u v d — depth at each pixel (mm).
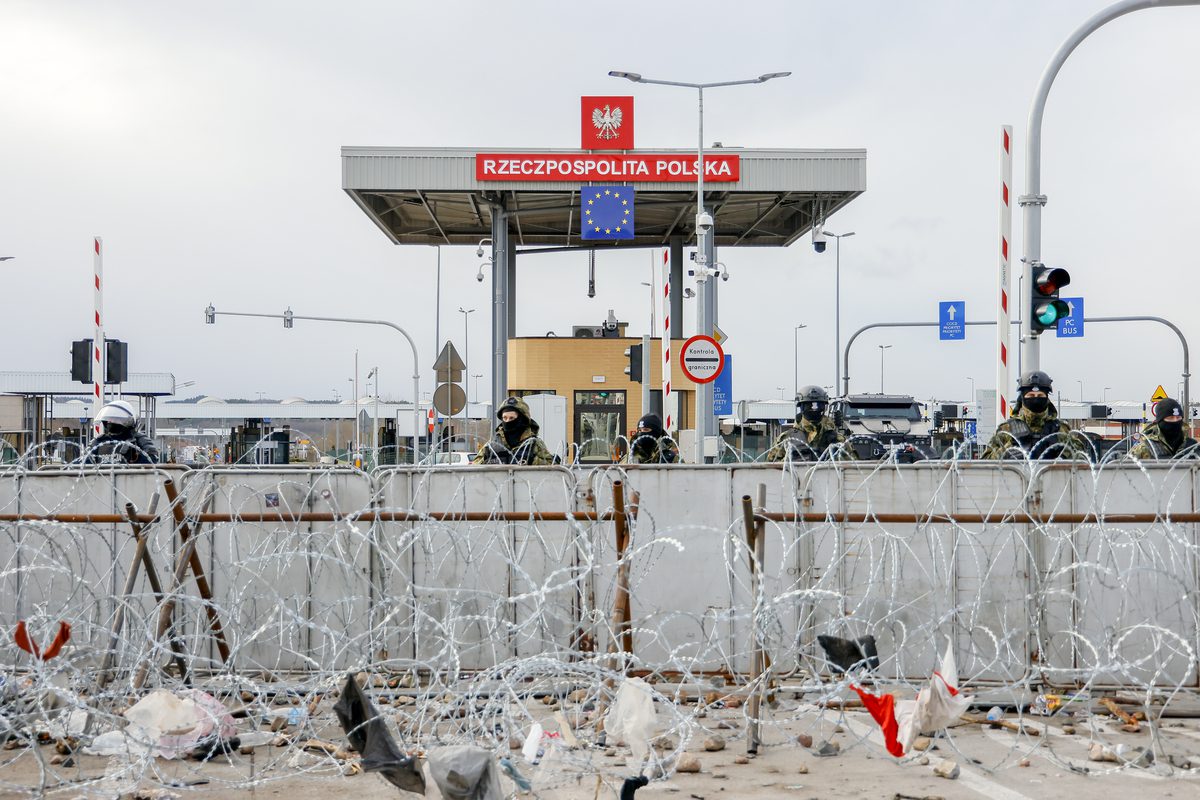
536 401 36500
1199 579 10227
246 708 8922
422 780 6934
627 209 36969
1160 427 14555
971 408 46344
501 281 39906
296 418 74875
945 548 10438
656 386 45500
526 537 10781
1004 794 7574
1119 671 9219
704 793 7617
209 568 10883
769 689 9133
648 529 10758
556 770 7555
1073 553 10336
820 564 10547
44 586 10922
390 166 36688
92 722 8523
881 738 9047
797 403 14617
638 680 7957
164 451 15633
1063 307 16484
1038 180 16500
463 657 10719
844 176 37156
